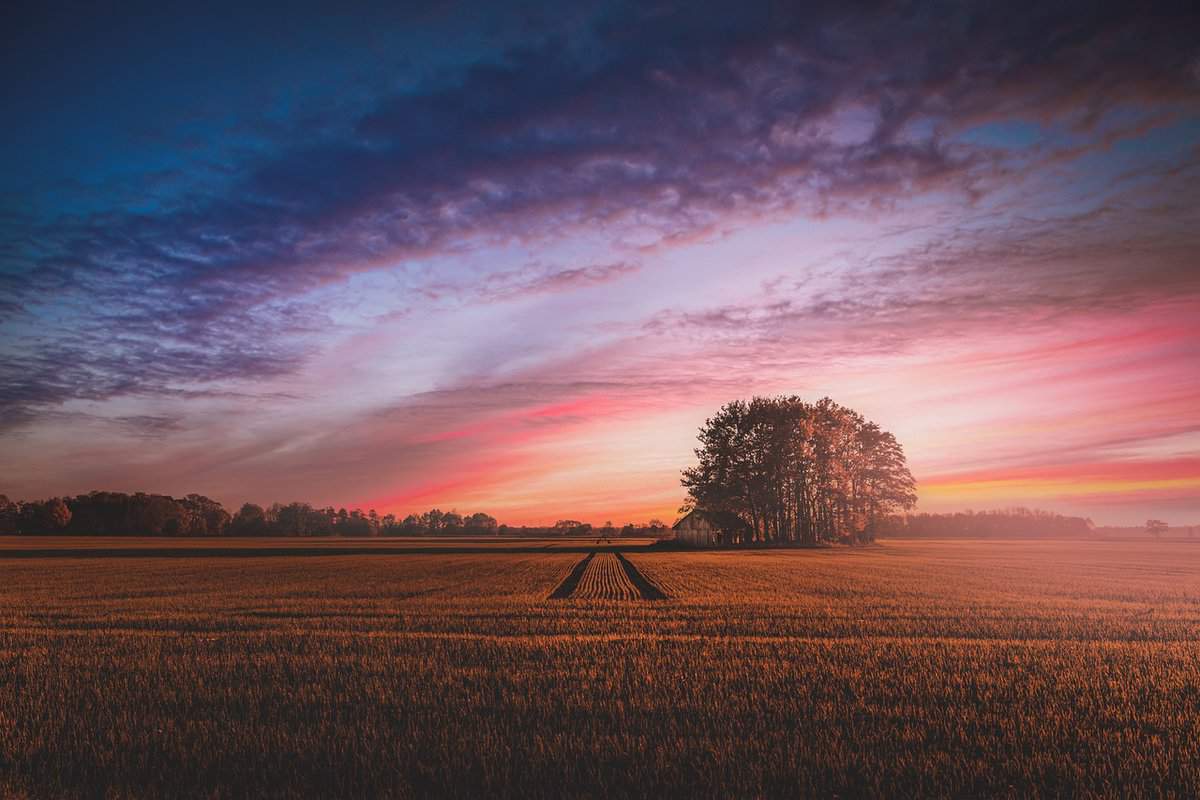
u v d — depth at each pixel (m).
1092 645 17.39
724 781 8.17
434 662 15.09
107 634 19.73
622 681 13.24
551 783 8.15
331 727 10.38
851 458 102.00
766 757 8.96
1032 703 11.70
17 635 19.64
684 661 15.17
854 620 22.33
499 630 20.36
